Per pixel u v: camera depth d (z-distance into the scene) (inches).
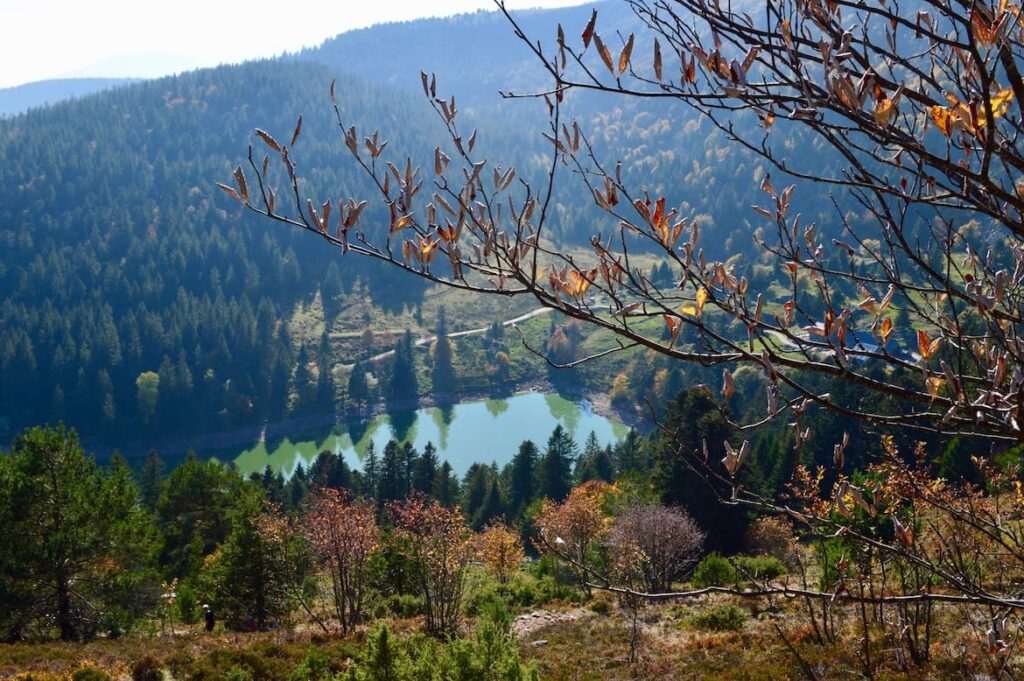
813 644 512.1
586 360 82.7
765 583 92.9
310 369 5231.3
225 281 6382.9
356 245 80.8
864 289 89.7
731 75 75.5
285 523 961.5
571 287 85.4
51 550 813.9
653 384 4451.3
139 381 4424.2
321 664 550.3
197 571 1231.5
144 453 4320.9
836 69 74.3
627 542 981.2
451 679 311.7
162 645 709.3
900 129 80.4
